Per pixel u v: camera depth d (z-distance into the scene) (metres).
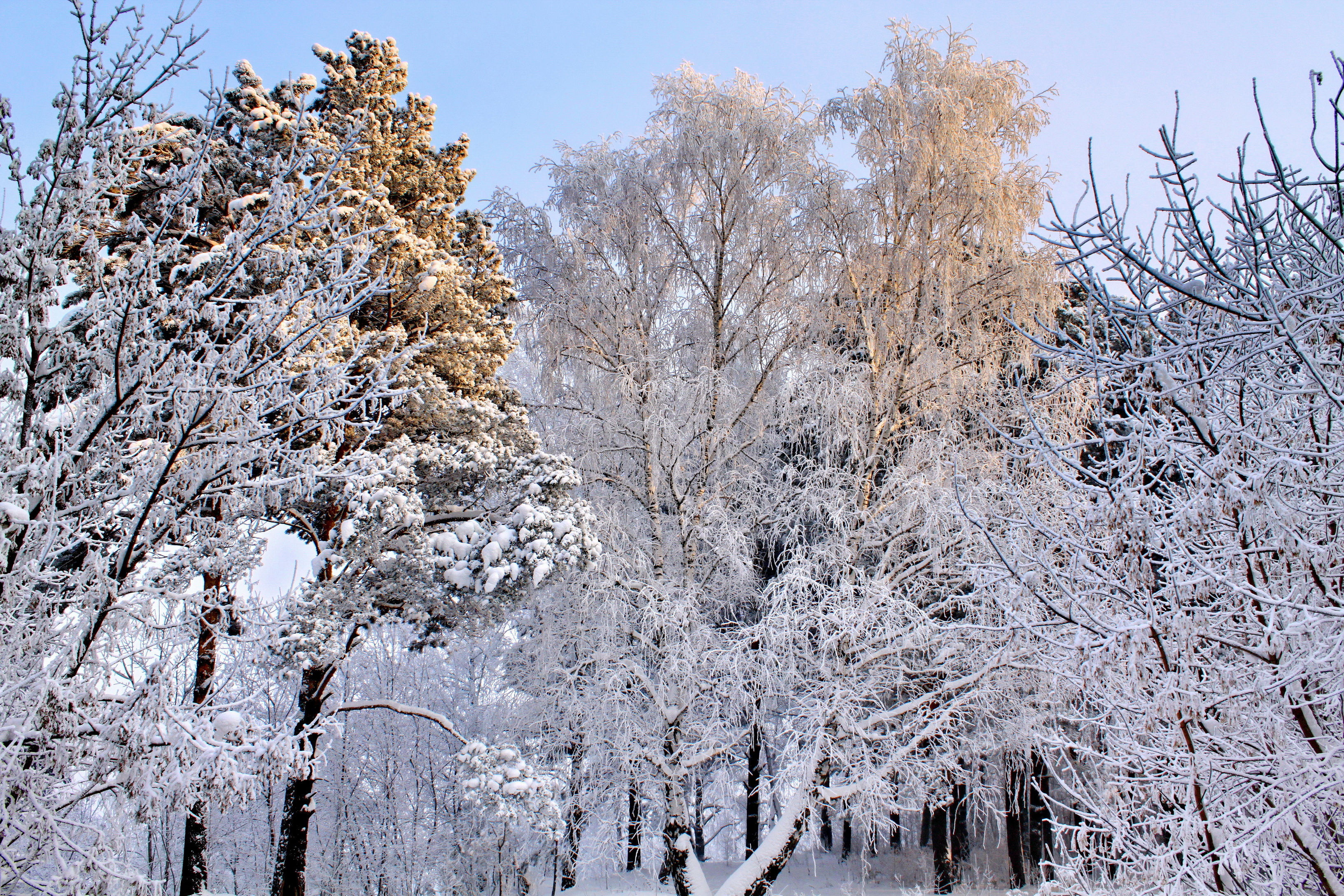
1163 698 3.62
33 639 3.83
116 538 4.73
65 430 4.59
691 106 13.35
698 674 11.93
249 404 4.70
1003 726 12.06
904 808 11.40
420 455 10.49
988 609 9.96
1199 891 3.50
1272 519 3.49
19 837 3.55
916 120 12.47
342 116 12.02
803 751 11.43
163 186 5.31
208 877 11.66
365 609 9.86
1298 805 3.46
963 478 11.10
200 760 3.93
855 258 13.10
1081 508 4.28
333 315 5.00
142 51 4.46
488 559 9.99
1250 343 3.66
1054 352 4.17
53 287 4.54
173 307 4.68
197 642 4.98
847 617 11.19
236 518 5.15
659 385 13.12
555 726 13.08
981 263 12.30
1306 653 3.59
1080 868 4.48
